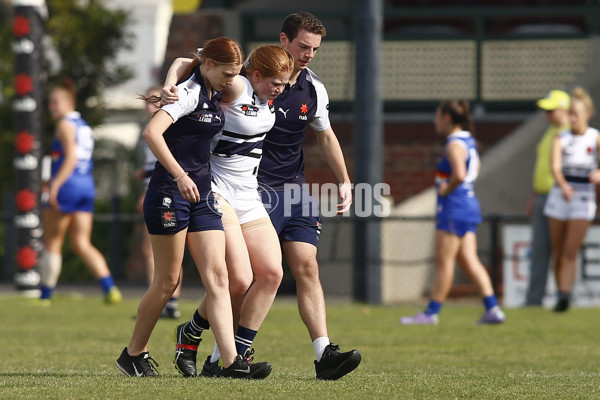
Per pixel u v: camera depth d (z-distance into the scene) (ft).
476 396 59.82
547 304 154.20
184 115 63.82
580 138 140.26
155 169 65.31
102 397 56.70
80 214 144.25
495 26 220.84
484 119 207.82
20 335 109.60
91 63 256.32
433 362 89.40
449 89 209.67
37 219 165.07
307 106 71.67
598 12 205.57
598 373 79.87
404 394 59.93
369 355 95.20
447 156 123.24
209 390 59.26
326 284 181.47
